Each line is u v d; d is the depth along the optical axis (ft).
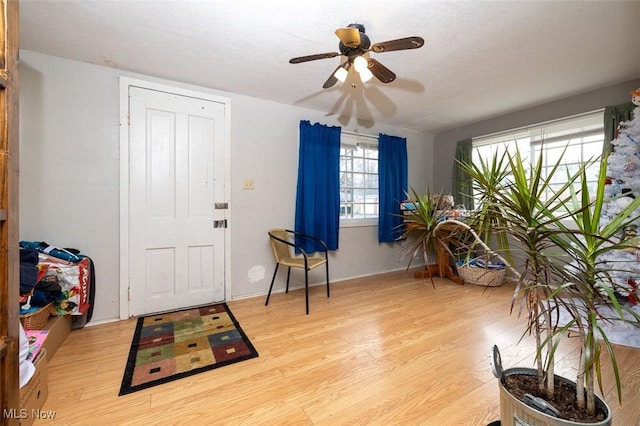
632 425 3.92
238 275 9.30
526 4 5.16
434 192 14.38
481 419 4.09
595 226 2.95
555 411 2.90
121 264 7.64
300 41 6.28
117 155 7.57
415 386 4.85
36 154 6.73
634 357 5.59
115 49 6.60
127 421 4.05
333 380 5.02
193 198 8.55
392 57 6.98
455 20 5.59
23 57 6.57
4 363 2.47
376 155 12.79
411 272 12.91
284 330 7.00
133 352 5.94
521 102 10.15
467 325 7.26
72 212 7.10
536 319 3.34
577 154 9.64
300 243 10.29
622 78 8.27
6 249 2.51
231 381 4.99
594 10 5.32
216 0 5.00
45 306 5.75
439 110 10.96
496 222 3.91
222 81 8.29
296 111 10.38
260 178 9.68
